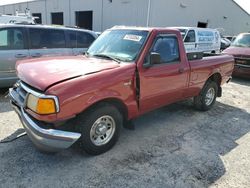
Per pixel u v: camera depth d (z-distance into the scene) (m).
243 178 3.19
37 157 3.38
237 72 9.34
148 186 2.93
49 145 2.94
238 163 3.52
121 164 3.32
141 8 19.23
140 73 3.66
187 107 5.91
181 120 5.07
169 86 4.29
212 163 3.48
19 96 3.38
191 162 3.47
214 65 5.40
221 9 27.06
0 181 2.87
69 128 3.17
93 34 7.42
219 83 5.88
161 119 5.06
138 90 3.69
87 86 3.03
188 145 3.97
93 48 4.44
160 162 3.42
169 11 20.12
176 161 3.47
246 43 10.05
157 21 19.31
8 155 3.39
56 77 3.02
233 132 4.61
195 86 5.04
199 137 4.29
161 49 4.07
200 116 5.37
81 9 24.75
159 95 4.14
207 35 12.96
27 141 3.77
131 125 3.94
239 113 5.75
